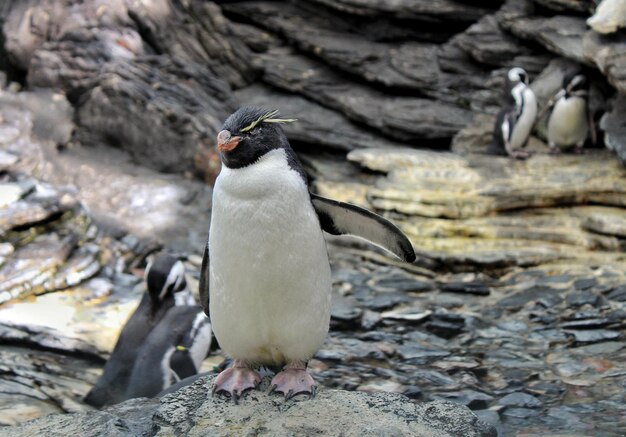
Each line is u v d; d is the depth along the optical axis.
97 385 2.82
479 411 2.76
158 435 2.30
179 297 3.01
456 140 4.86
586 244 3.85
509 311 3.44
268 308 2.29
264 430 2.29
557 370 2.99
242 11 5.65
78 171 4.51
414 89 5.18
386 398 2.40
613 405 2.76
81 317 3.38
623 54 4.27
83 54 4.96
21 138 4.49
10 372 3.01
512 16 5.03
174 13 5.34
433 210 4.10
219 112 5.00
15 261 3.55
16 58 5.02
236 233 2.25
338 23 5.51
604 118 4.47
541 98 4.98
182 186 4.56
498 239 3.96
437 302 3.53
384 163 4.55
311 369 3.04
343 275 3.77
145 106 4.76
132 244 3.91
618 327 3.25
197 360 2.88
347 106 5.12
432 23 5.35
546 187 4.15
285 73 5.36
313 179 4.85
